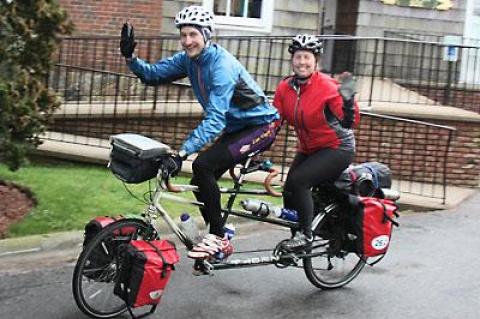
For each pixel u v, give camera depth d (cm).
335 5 1334
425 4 1287
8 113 597
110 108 932
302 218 503
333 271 547
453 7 1298
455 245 679
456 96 1241
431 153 942
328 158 504
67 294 501
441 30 1299
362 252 523
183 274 555
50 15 617
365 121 938
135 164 432
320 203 533
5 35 606
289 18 1170
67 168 809
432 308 516
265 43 1148
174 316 475
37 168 787
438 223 761
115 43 1074
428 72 1275
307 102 493
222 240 472
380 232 525
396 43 1277
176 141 937
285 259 507
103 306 463
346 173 523
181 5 1121
